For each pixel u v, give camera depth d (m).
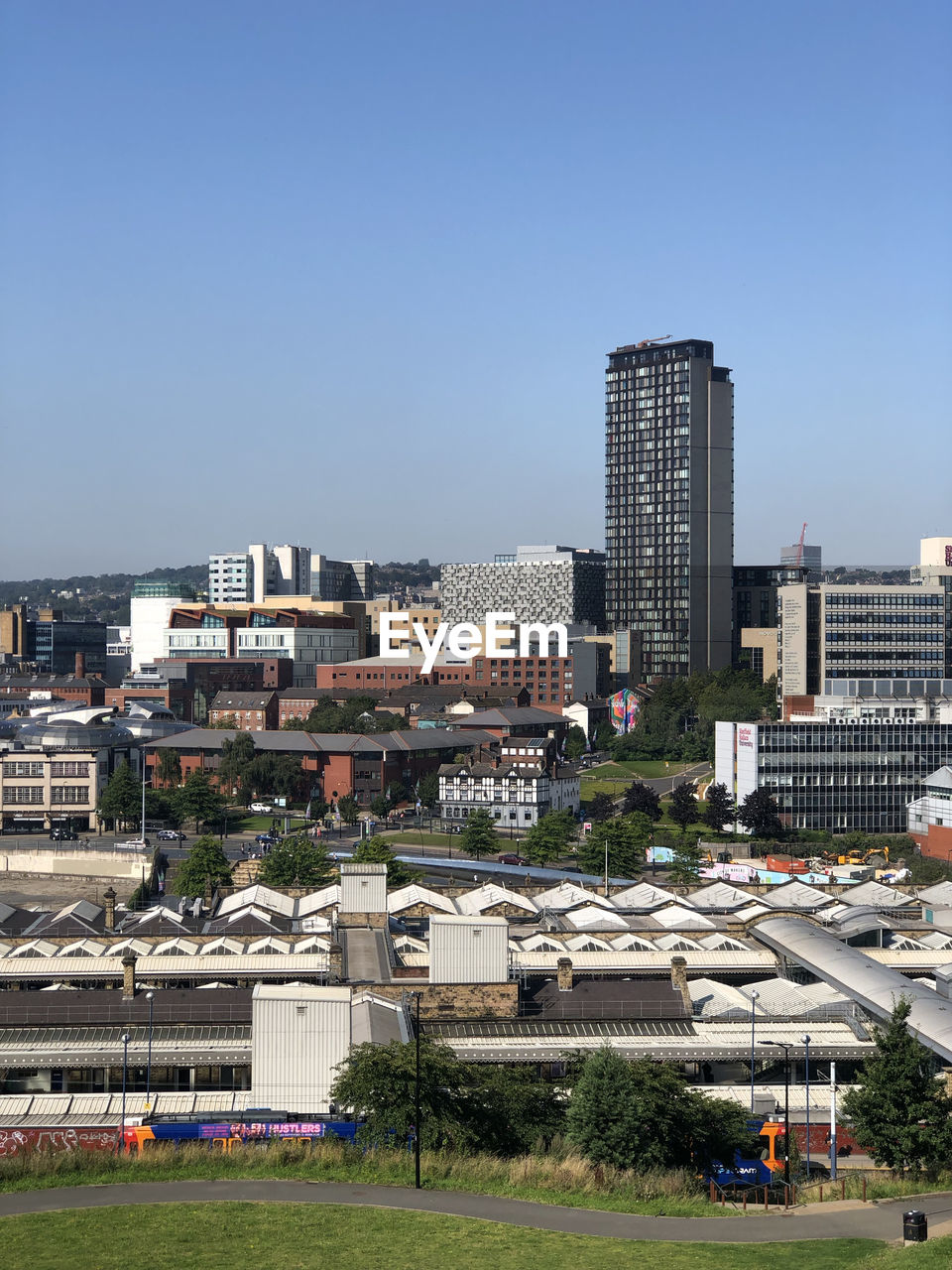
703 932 158.62
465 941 129.00
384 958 141.75
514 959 143.62
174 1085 115.88
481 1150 97.69
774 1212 87.25
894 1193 93.31
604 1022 125.75
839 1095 114.94
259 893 181.62
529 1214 83.19
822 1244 79.94
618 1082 99.50
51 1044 117.75
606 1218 83.50
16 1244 75.06
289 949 148.88
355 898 155.88
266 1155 92.50
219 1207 81.69
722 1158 99.38
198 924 167.50
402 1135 96.56
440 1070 100.31
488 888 183.75
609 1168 94.25
